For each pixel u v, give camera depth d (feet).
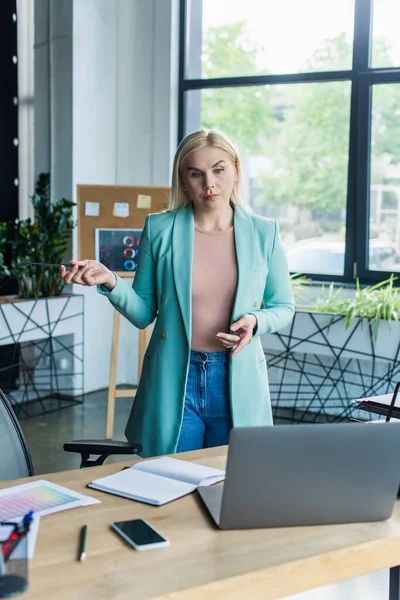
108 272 8.10
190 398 8.20
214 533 5.37
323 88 18.49
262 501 5.34
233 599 4.71
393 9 17.53
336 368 18.12
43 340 20.16
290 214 19.35
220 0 19.69
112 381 16.30
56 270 18.61
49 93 19.65
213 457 7.13
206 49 19.99
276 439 5.22
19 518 5.51
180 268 8.20
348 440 5.35
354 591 10.03
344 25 18.11
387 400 7.34
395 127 17.72
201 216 8.38
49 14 19.43
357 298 16.96
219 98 20.01
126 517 5.64
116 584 4.59
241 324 7.70
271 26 19.03
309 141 18.84
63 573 4.72
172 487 6.18
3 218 20.30
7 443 7.22
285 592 4.92
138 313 8.39
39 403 19.63
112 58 20.40
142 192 16.44
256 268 8.30
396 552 5.36
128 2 20.35
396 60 17.65
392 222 18.12
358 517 5.58
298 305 18.42
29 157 21.03
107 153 20.48
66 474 6.59
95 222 16.37
